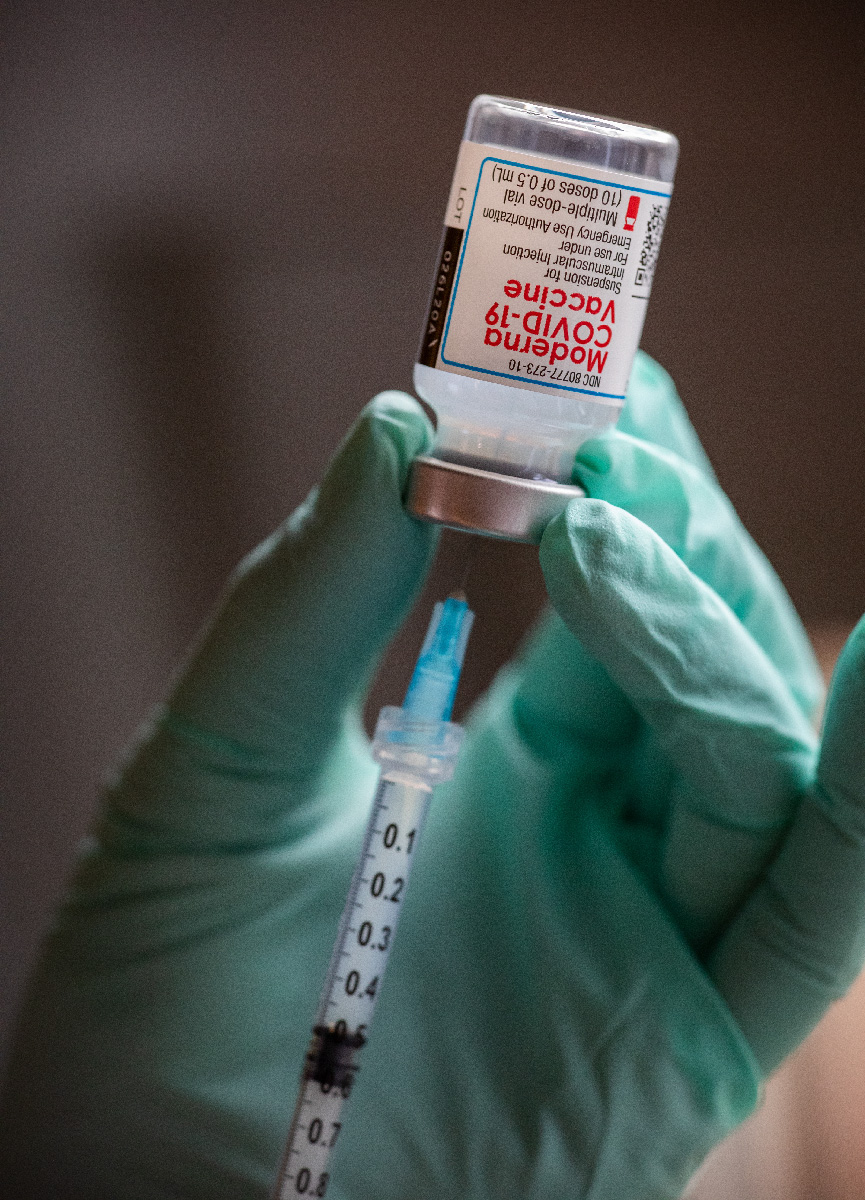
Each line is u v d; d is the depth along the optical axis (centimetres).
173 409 211
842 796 86
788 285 205
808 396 204
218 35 203
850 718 85
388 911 83
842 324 204
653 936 94
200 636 98
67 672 201
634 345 77
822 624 188
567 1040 92
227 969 99
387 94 206
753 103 203
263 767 99
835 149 203
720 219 205
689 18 201
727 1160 120
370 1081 95
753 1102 91
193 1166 96
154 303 211
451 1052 96
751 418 204
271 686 95
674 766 93
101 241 210
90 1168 98
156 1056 97
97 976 100
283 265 211
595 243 73
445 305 76
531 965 96
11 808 193
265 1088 97
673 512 92
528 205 72
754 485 202
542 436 78
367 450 86
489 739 111
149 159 208
